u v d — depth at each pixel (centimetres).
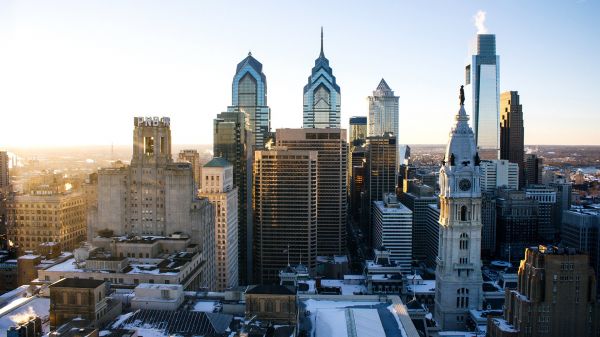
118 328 18050
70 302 18050
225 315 19038
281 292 18588
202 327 18175
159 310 19488
